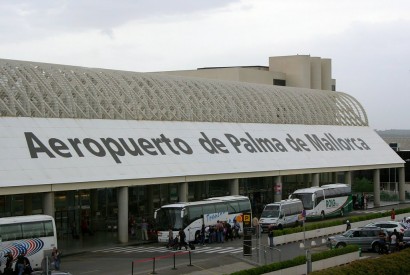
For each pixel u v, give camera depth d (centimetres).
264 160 7562
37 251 4572
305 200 7512
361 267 4194
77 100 6262
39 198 6016
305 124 9131
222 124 7738
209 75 11331
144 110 6869
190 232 5834
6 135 5366
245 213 6488
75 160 5578
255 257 4931
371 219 6981
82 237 6294
